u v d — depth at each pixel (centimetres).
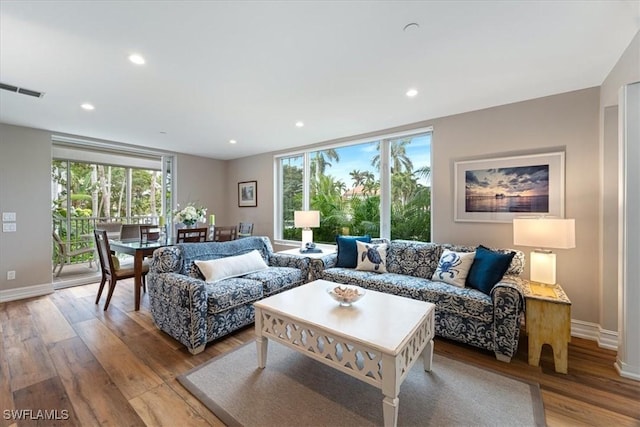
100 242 334
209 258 303
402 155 381
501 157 297
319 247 450
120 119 339
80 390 179
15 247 359
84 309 322
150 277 276
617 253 232
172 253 274
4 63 208
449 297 238
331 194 455
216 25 169
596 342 246
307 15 160
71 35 176
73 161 532
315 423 153
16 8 150
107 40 182
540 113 277
